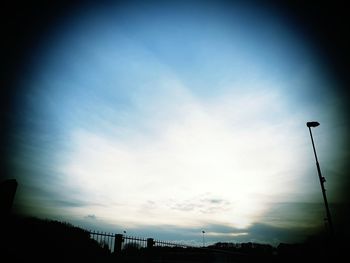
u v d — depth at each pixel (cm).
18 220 827
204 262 1647
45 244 801
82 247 900
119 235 1033
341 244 1695
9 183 830
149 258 1209
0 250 670
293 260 2072
